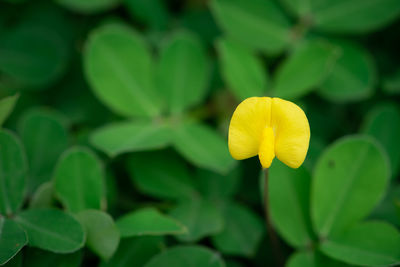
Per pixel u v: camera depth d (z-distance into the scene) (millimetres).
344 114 326
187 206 295
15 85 319
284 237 282
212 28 333
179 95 312
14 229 267
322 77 307
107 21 332
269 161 254
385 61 332
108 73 304
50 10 332
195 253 278
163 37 330
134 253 276
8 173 275
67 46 328
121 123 304
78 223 269
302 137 254
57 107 321
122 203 302
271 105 255
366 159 284
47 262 270
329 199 283
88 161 279
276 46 324
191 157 293
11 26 329
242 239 292
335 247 279
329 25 324
